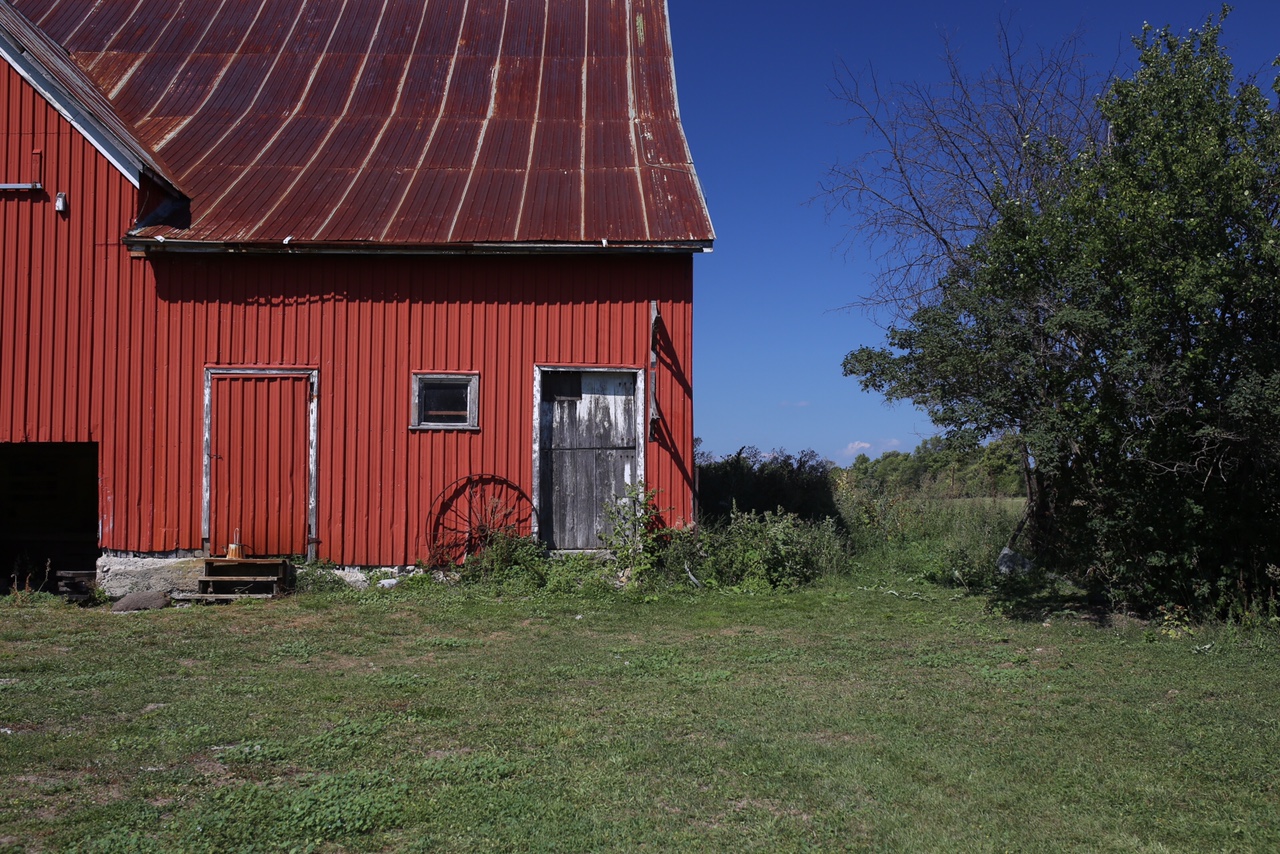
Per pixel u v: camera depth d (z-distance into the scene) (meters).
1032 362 9.58
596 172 14.80
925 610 11.24
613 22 19.23
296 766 5.74
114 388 12.93
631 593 12.07
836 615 10.92
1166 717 6.82
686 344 13.31
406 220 13.31
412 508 13.09
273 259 13.12
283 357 13.06
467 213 13.55
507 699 7.24
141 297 12.98
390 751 5.98
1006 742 6.29
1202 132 9.31
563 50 18.38
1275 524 9.72
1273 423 8.94
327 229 13.01
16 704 7.07
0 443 13.11
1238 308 9.40
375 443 13.10
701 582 12.55
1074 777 5.67
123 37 17.77
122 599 11.97
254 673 8.15
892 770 5.74
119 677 7.90
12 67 12.86
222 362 13.04
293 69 17.38
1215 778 5.66
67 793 5.32
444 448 13.17
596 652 8.97
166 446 12.96
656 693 7.42
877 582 13.19
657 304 13.31
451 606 11.45
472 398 13.19
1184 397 9.38
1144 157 9.93
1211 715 6.89
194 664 8.50
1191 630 9.57
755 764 5.81
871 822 5.02
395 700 7.20
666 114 16.61
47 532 14.59
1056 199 11.52
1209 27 9.95
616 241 12.95
